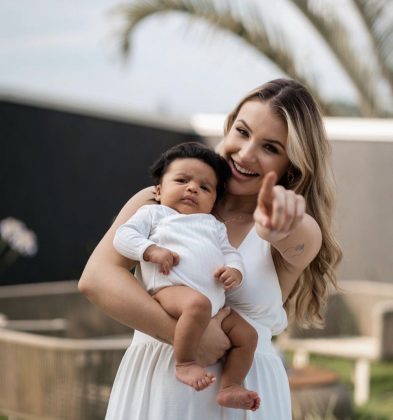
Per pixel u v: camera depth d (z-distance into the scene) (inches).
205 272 95.1
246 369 96.5
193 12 378.3
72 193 366.0
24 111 347.9
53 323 260.1
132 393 99.7
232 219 103.7
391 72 378.9
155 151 396.2
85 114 369.7
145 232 98.0
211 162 100.9
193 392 96.2
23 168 347.6
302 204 84.4
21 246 285.6
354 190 358.0
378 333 264.2
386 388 273.7
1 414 198.8
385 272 351.6
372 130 354.0
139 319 94.3
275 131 99.0
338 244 105.4
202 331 92.4
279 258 99.9
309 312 110.3
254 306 98.7
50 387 189.5
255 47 378.3
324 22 375.6
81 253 369.7
